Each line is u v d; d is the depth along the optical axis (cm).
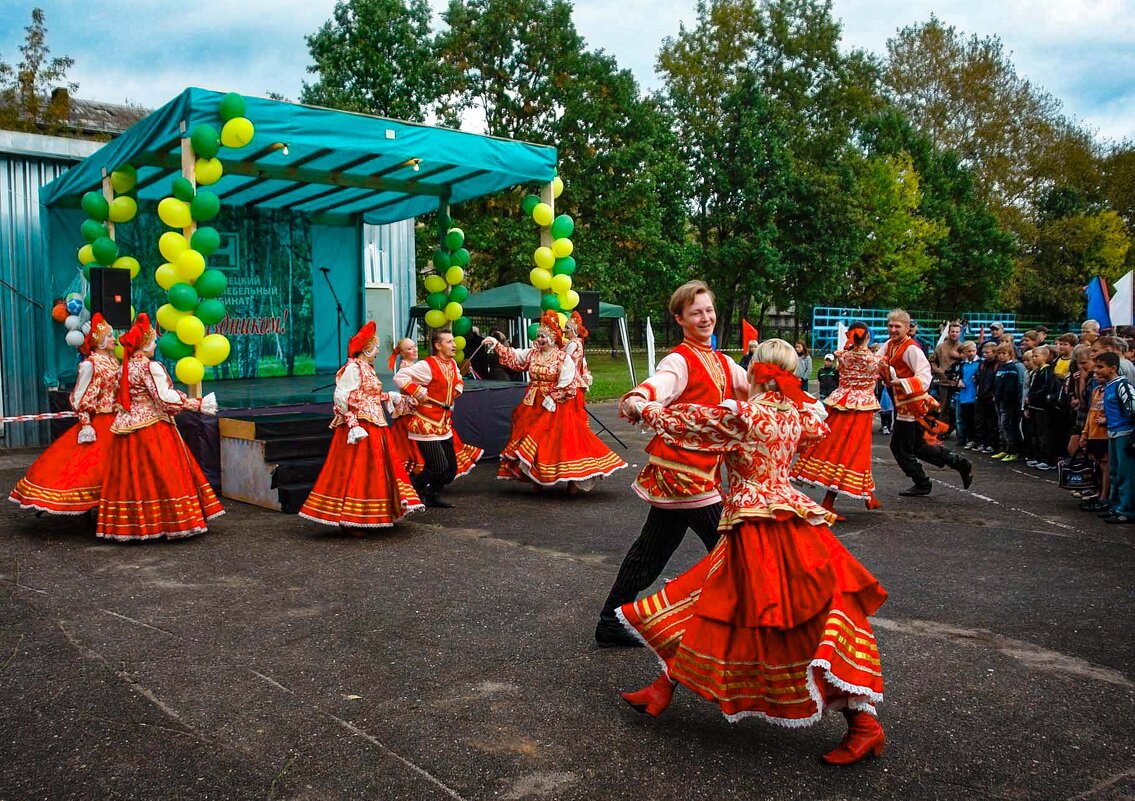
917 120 4294
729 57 3609
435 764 301
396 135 879
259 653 408
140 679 377
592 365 2947
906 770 297
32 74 2812
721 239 3347
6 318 1202
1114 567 560
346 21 2516
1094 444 742
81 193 1055
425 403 748
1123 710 345
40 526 689
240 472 795
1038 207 4459
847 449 684
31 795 281
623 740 319
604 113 2684
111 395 670
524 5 2631
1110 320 1155
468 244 2420
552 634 434
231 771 297
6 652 409
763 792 282
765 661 296
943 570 552
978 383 1153
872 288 3653
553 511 752
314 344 1348
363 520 634
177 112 783
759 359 328
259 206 1273
